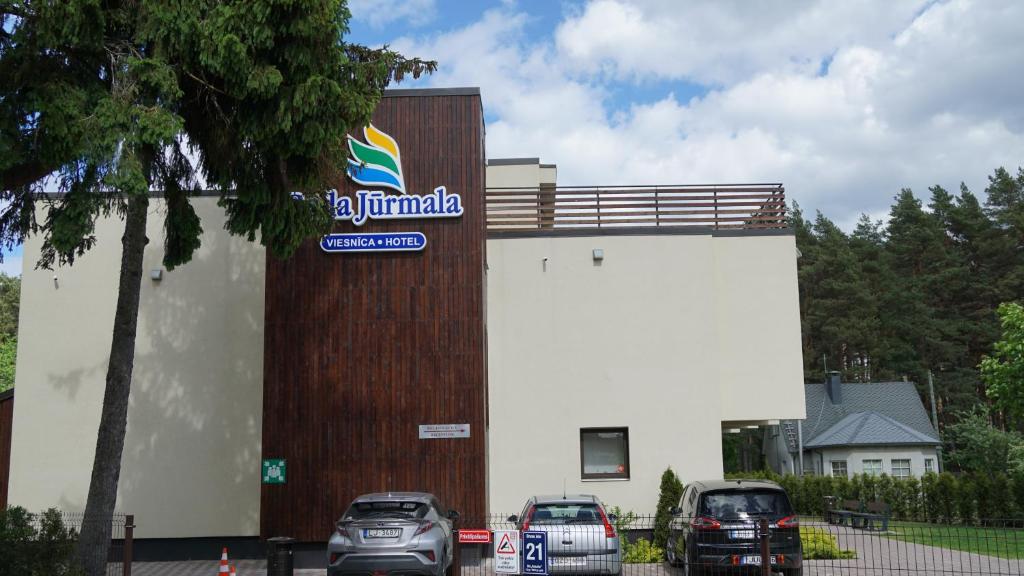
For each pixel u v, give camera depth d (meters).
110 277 18.75
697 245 19.39
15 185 11.83
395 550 12.27
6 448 18.70
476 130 17.92
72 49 11.59
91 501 12.55
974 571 14.38
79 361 18.48
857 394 45.09
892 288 52.56
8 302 54.19
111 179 10.80
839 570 14.61
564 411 18.83
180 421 18.33
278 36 11.70
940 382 50.41
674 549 15.26
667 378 18.92
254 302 18.70
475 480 16.89
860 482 31.38
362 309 17.45
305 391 17.20
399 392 17.20
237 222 13.44
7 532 11.39
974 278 53.31
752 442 53.25
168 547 17.91
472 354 17.28
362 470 16.94
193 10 11.38
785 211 20.06
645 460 18.59
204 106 12.96
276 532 16.81
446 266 17.56
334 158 13.60
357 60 14.09
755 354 19.39
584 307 19.20
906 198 57.84
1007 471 36.09
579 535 12.79
